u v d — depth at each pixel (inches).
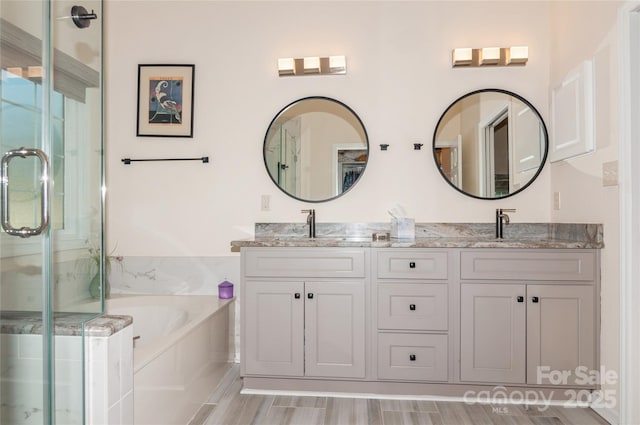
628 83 70.4
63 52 50.5
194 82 108.2
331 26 106.0
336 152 105.2
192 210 107.8
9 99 44.2
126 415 54.2
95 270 54.2
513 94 101.8
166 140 108.3
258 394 87.1
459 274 83.2
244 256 87.4
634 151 70.2
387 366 84.5
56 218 49.8
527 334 81.6
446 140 103.0
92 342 50.1
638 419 69.6
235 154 107.2
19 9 44.8
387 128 104.3
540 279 81.3
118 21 109.2
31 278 45.4
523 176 101.3
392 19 104.7
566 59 92.4
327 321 85.5
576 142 85.8
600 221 78.9
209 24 108.3
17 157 44.4
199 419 77.0
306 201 105.3
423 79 103.9
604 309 78.0
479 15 103.2
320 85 106.1
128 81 108.9
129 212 108.4
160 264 107.8
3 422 46.0
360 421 75.9
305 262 86.0
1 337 45.9
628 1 69.9
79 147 52.2
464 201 102.6
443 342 83.5
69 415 48.9
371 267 84.8
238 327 105.8
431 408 80.9
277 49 107.0
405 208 103.6
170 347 69.1
